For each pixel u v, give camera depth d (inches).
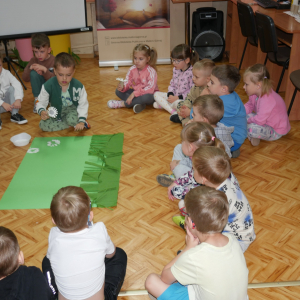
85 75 164.4
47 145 104.6
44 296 41.6
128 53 173.9
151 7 166.2
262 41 120.3
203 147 57.2
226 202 46.2
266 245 67.9
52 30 140.4
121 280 54.6
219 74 87.7
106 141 106.3
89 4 176.1
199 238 47.8
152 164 94.2
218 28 167.0
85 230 47.9
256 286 59.3
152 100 127.6
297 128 112.4
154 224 73.9
